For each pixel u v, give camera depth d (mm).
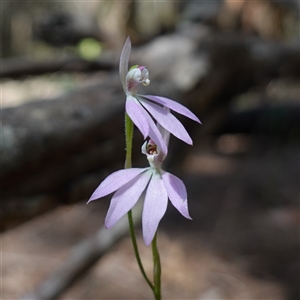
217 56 522
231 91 604
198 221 633
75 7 945
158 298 195
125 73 180
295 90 947
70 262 397
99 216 663
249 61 580
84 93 369
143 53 530
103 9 749
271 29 725
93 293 471
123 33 722
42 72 559
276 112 900
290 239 581
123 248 562
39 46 1164
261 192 715
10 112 302
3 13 1387
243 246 565
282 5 705
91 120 340
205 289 477
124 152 394
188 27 588
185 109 181
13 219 312
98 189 177
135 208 464
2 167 280
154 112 178
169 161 512
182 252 551
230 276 502
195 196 708
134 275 506
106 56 579
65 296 462
